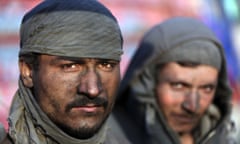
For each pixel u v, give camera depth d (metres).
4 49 8.26
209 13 10.02
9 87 8.28
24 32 3.36
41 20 3.26
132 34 9.24
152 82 5.91
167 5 9.56
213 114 6.07
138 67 6.00
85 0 3.30
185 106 5.73
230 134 6.13
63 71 3.22
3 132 3.47
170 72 5.80
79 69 3.23
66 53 3.18
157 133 5.80
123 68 9.20
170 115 5.82
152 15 9.41
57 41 3.19
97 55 3.20
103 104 3.25
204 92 5.80
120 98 6.09
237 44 10.44
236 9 10.40
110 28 3.26
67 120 3.23
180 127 5.82
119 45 3.32
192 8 9.84
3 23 8.23
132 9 9.25
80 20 3.21
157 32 6.04
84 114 3.22
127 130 5.82
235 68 10.40
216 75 5.88
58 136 3.29
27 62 3.33
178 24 6.00
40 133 3.38
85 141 3.26
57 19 3.22
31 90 3.40
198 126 6.01
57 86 3.22
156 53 5.88
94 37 3.21
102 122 3.29
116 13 9.12
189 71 5.75
